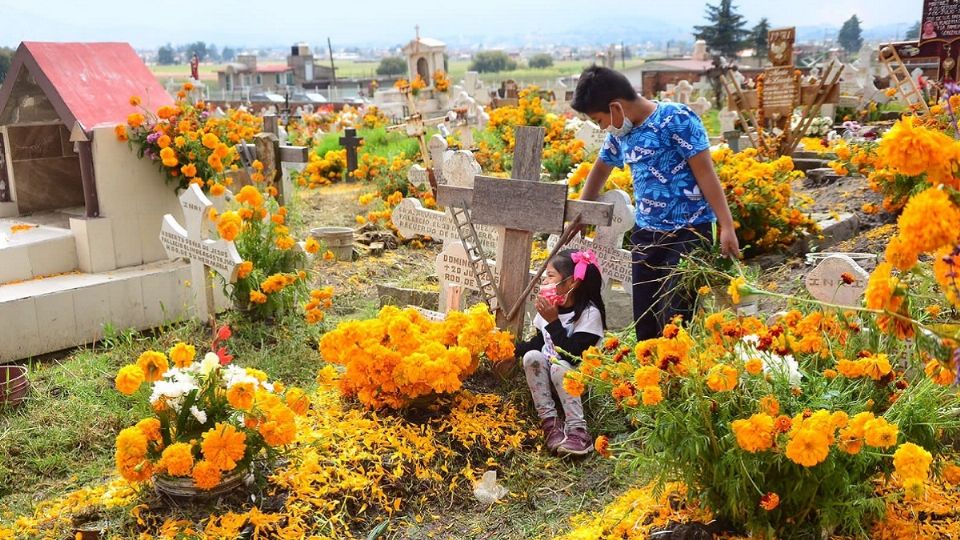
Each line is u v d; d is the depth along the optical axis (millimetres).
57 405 4949
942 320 3582
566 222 4945
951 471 3225
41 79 6605
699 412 3225
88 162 6492
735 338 3295
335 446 4172
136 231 6773
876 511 3324
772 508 3094
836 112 16500
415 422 4461
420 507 3955
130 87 7203
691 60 50969
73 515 3766
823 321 3537
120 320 6328
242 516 3637
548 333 4535
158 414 3770
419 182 9617
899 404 3250
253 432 3760
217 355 4051
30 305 5809
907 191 7832
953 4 11477
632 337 4602
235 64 68000
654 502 3594
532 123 15188
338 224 10477
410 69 24828
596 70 4398
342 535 3697
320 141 19219
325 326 6309
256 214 6254
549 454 4340
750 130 12117
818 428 2869
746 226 7195
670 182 4395
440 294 5941
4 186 7301
